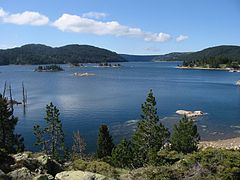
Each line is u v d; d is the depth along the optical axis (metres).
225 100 140.12
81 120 100.19
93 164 30.83
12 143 52.91
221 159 25.66
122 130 86.19
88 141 76.12
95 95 162.12
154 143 51.47
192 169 24.95
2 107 52.28
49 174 24.06
